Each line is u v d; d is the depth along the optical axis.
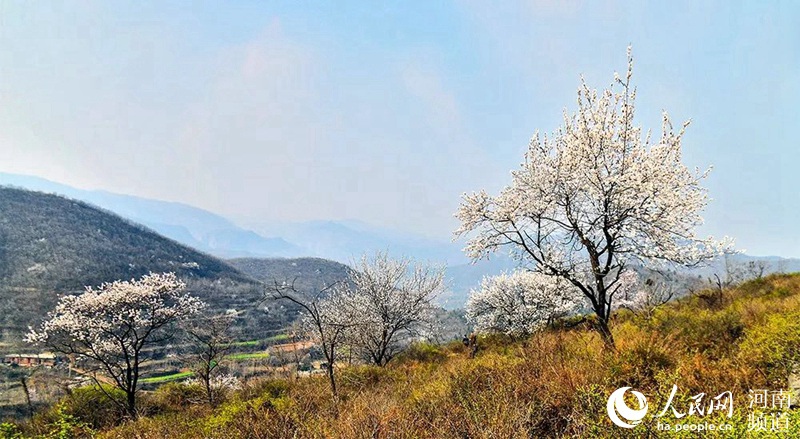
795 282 17.41
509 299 20.28
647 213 10.13
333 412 6.24
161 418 10.27
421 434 4.45
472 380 6.54
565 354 6.70
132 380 14.84
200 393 13.94
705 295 18.09
